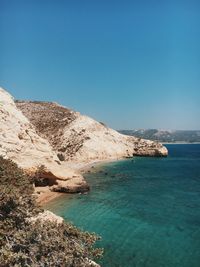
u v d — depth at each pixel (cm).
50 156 5119
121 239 2681
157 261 2258
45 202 4019
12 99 5553
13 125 4841
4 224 1873
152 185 5450
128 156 10775
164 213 3516
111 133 11244
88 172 7119
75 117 11231
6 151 4338
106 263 2216
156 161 9869
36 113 11912
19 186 2670
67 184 4581
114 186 5338
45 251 1678
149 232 2858
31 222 1977
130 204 3959
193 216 3381
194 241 2636
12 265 1583
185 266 2184
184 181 5903
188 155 13050
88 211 3603
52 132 10612
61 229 1892
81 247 1759
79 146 9762
